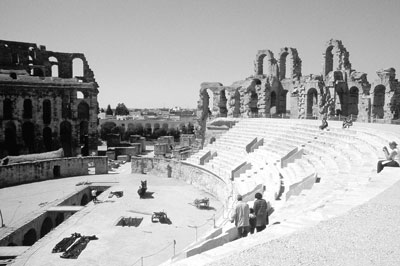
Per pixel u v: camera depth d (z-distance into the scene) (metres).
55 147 88.12
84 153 95.56
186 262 11.90
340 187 22.30
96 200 50.69
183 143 103.31
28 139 88.62
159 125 182.88
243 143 62.44
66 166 71.19
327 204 16.95
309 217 14.99
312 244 12.23
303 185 28.34
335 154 34.88
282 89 81.69
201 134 90.31
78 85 89.94
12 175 62.81
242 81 85.94
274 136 57.66
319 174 30.39
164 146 92.94
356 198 16.94
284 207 22.81
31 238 40.75
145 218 43.06
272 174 39.91
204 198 50.12
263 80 78.06
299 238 12.80
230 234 21.61
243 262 11.24
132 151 97.75
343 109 70.88
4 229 37.50
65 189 58.91
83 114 93.50
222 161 59.59
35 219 41.16
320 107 67.06
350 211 15.20
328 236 12.81
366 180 21.42
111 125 157.12
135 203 50.16
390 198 16.56
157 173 72.50
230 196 40.53
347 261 10.92
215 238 20.78
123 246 33.81
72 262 29.94
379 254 11.29
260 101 78.31
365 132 38.88
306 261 11.05
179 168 67.81
